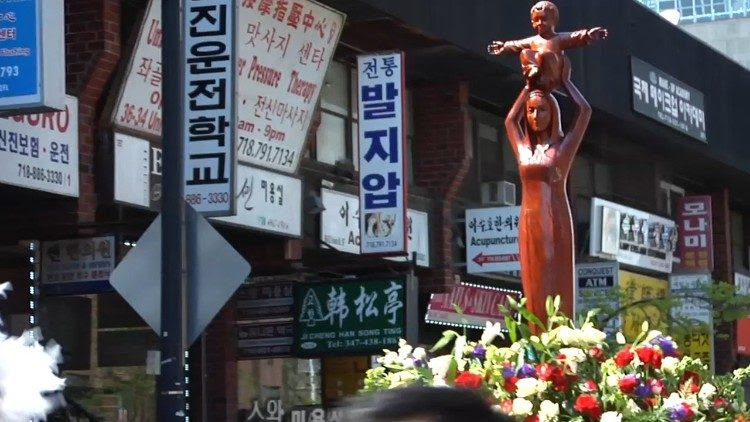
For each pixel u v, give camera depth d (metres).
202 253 10.04
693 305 23.52
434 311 18.58
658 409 6.42
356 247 17.33
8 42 10.64
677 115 24.34
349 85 18.27
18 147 11.79
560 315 7.12
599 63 21.41
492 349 6.62
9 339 3.83
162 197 10.03
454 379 6.50
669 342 6.83
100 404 14.10
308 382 18.20
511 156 22.25
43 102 10.56
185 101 13.02
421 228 18.69
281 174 15.26
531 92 8.02
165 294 9.91
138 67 13.06
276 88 14.97
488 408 2.35
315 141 17.34
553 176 7.77
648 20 23.42
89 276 12.97
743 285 30.94
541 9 8.18
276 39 14.80
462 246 19.61
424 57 18.17
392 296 15.76
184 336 9.99
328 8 15.44
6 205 12.84
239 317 16.55
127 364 14.52
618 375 6.46
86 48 12.74
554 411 6.23
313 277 17.20
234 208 12.91
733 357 29.28
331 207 16.83
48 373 3.76
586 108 7.98
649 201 26.16
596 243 22.70
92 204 12.80
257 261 15.86
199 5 13.04
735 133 27.36
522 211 7.79
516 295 20.67
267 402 17.31
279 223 15.19
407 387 2.40
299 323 16.17
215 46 13.00
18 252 14.30
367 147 16.09
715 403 6.70
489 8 18.27
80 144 12.67
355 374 18.16
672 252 25.89
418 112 19.42
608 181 26.14
